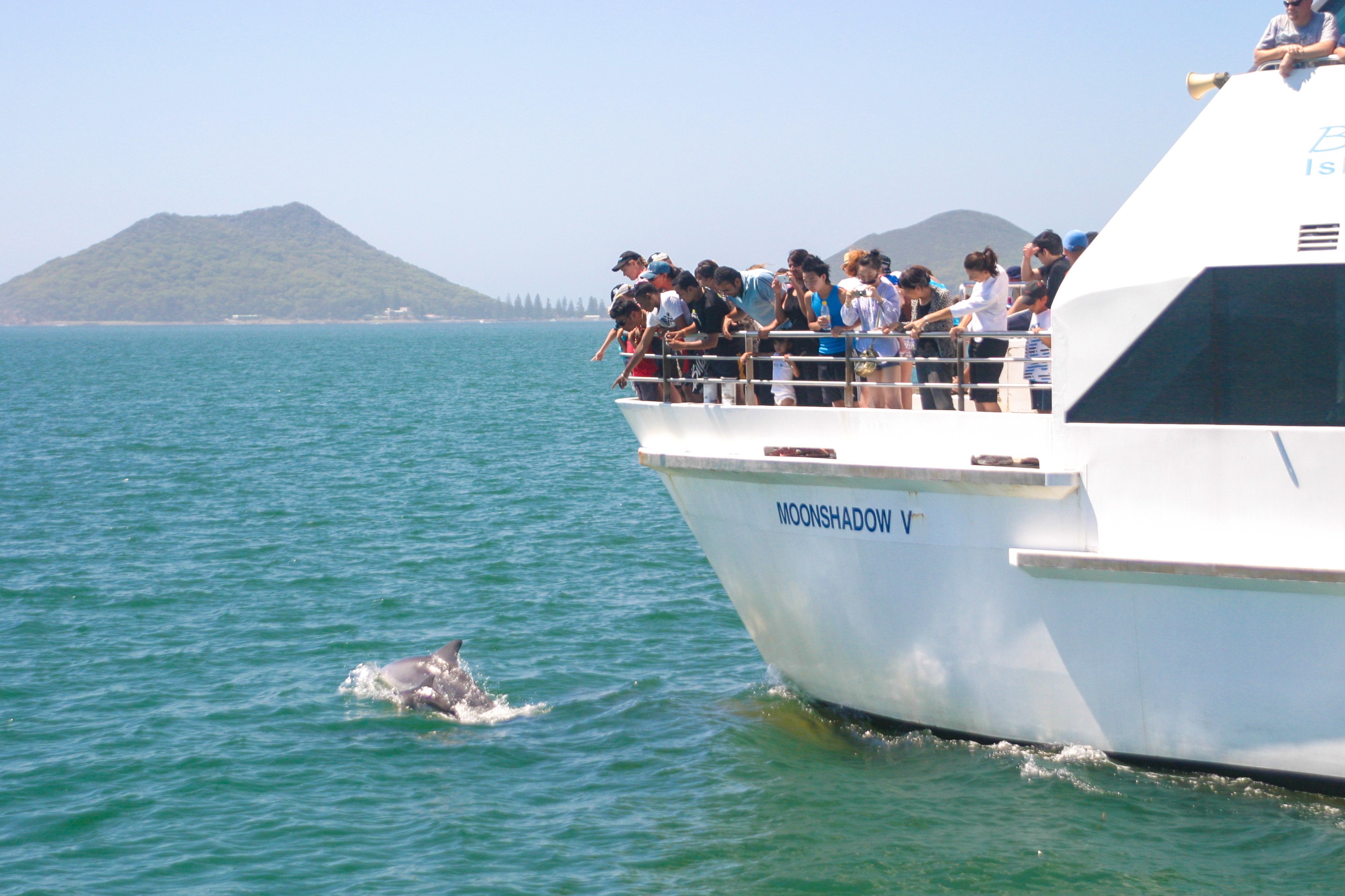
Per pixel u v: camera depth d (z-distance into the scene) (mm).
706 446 11984
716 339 11922
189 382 82250
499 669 14742
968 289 14133
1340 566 8961
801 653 12023
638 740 12148
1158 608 9609
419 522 24578
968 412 10281
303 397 64688
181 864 9547
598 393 66250
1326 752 9250
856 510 10844
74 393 70000
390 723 12828
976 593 10391
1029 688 10391
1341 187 9086
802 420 11172
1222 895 8359
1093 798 9742
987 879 8750
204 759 11758
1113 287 9617
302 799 10844
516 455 36031
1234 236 9336
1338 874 8539
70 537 23406
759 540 11773
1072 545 9883
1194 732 9742
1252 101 9531
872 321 11602
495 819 10320
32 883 9242
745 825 9922
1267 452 9148
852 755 11273
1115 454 9648
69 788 11102
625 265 13633
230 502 27531
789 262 12414
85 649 15719
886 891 8703
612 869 9305
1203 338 9398
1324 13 9508
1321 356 9062
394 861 9547
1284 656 9250
